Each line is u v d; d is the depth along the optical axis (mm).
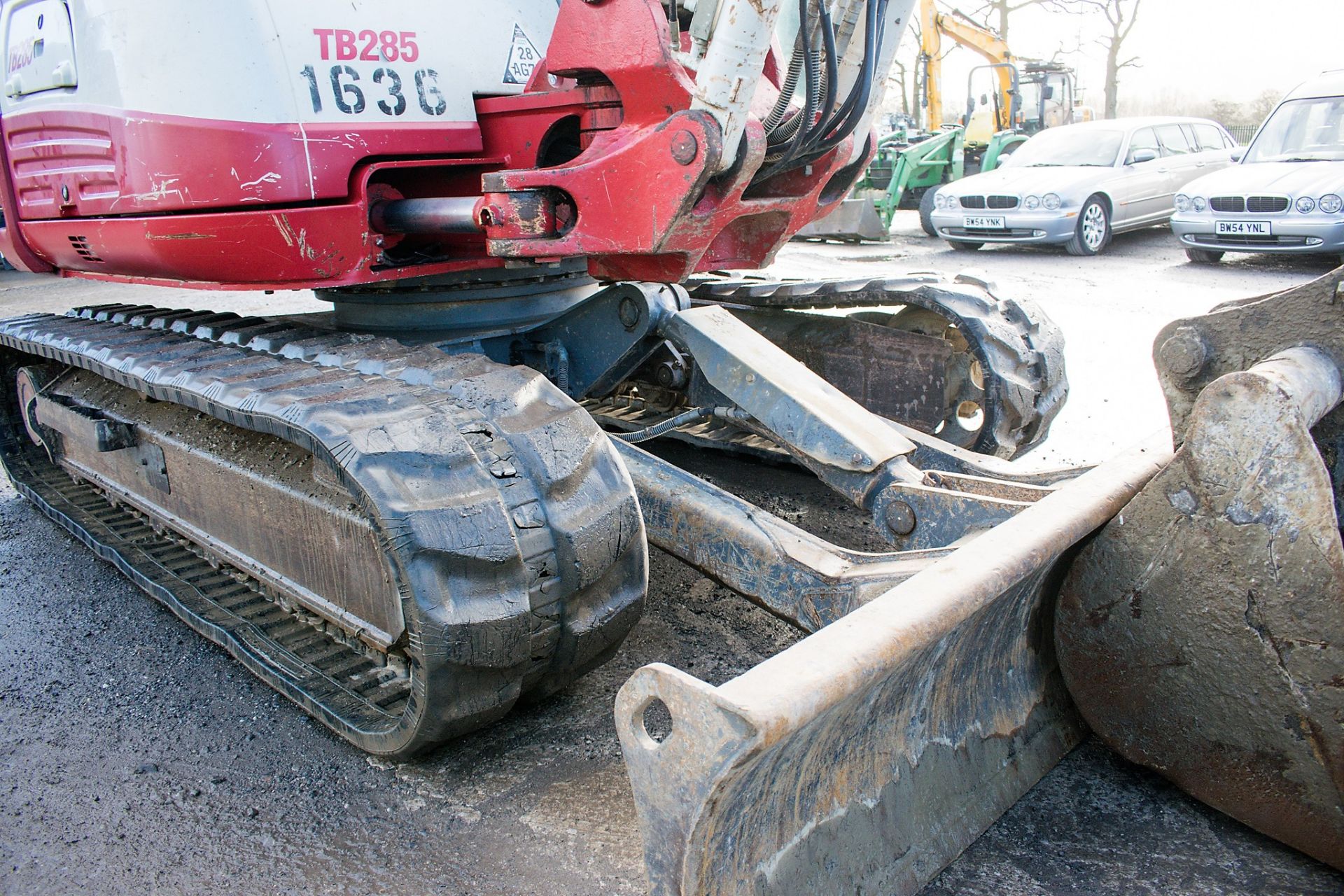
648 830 1647
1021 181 12055
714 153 2373
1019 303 4129
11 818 2500
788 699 1532
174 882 2271
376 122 2889
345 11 2811
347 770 2676
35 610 3627
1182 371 2311
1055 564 2352
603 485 2533
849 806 1979
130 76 2867
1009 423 4051
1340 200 9680
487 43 3166
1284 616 2002
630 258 2898
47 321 4250
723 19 2287
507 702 2471
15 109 3508
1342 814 2047
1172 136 13133
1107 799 2428
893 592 1870
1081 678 2387
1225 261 11117
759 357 3244
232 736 2852
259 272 2893
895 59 2904
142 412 3701
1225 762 2201
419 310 3408
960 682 2271
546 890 2215
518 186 2666
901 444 2961
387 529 2182
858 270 10742
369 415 2365
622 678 3078
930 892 2141
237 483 3107
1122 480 2354
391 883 2256
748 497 4523
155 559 3697
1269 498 1986
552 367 3584
